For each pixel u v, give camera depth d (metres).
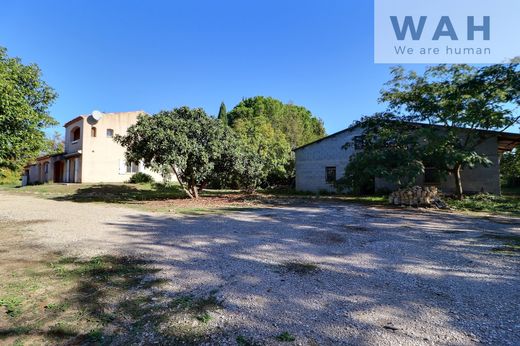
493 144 15.42
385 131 14.47
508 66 12.23
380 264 4.41
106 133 23.56
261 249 5.26
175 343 2.35
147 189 20.08
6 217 8.70
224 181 17.20
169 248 5.30
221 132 14.69
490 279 3.77
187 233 6.59
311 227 7.36
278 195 17.83
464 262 4.50
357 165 13.55
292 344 2.32
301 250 5.20
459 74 13.36
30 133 9.15
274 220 8.43
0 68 8.64
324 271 4.09
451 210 10.77
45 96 10.53
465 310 2.89
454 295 3.27
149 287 3.51
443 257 4.77
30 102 10.09
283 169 23.56
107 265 4.32
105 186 20.09
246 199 14.97
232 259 4.66
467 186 15.77
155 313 2.86
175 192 18.61
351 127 18.09
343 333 2.48
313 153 20.58
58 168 27.42
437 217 9.09
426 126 14.27
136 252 5.03
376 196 16.81
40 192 18.30
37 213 9.53
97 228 7.13
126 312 2.89
